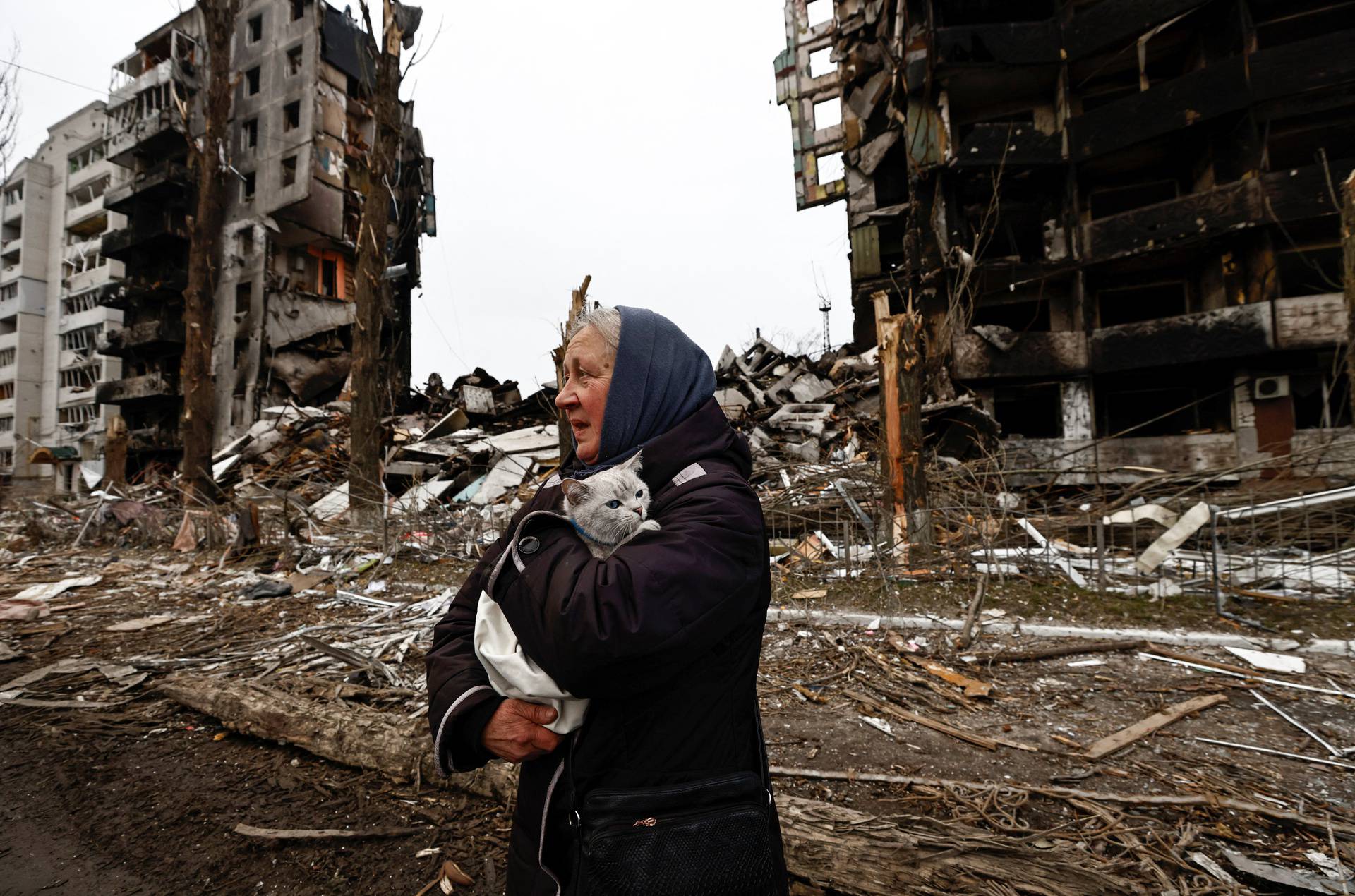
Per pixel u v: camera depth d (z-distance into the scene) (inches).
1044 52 663.1
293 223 1006.4
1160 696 144.6
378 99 417.1
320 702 132.4
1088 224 649.0
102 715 141.0
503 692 38.5
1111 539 274.5
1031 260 767.7
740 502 38.2
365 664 158.4
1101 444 608.4
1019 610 206.1
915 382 252.5
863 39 830.5
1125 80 689.6
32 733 132.4
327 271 1107.9
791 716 139.0
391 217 1099.9
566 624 32.7
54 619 233.5
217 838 94.8
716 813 35.0
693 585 33.3
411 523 337.1
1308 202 543.5
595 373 45.9
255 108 1048.2
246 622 224.2
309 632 205.8
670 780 35.8
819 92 1009.5
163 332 1082.7
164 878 86.7
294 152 1001.5
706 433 42.8
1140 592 213.0
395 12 413.7
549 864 37.6
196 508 468.8
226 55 537.6
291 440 681.0
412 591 266.5
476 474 565.0
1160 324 599.5
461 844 92.3
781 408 601.3
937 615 206.1
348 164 1058.1
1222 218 573.3
